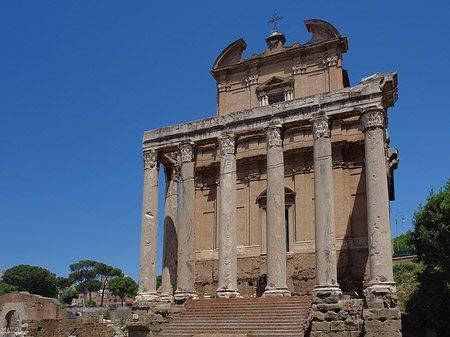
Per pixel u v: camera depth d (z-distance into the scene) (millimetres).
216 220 42156
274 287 30828
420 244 42812
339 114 32062
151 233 36250
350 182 37812
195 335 27344
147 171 37781
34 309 70125
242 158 41938
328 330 27562
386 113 36719
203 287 40875
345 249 36156
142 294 34875
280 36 44125
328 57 41594
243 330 27562
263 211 40406
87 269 168375
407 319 41938
